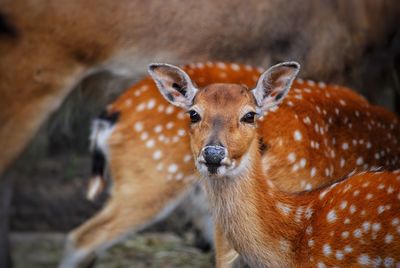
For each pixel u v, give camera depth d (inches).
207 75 408.5
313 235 326.3
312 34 490.3
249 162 329.1
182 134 406.0
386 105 535.2
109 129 418.6
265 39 481.7
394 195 318.0
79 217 594.2
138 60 458.9
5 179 478.9
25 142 441.1
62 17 436.5
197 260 510.3
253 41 478.9
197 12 465.1
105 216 414.6
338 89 413.4
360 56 504.7
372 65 511.8
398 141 409.7
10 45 432.5
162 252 524.7
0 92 433.1
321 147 380.8
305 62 490.0
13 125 437.4
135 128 412.8
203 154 314.5
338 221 323.6
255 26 477.7
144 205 413.1
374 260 317.4
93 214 595.8
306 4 486.9
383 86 521.0
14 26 431.5
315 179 378.6
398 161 406.9
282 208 332.5
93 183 425.4
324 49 493.0
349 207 323.6
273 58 485.7
